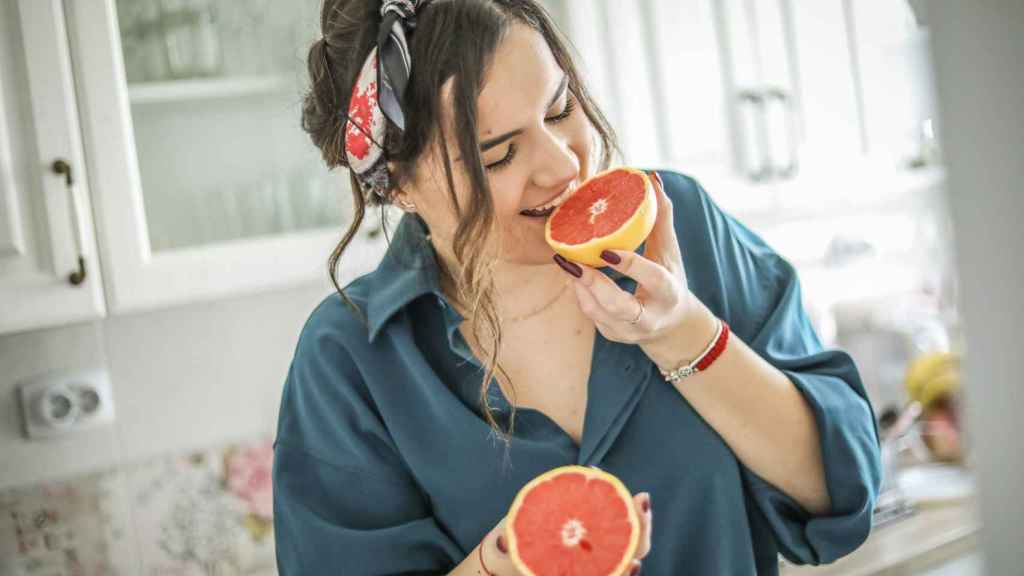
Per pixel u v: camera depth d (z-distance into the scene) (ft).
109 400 6.45
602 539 2.72
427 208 3.30
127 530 6.50
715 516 3.32
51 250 5.32
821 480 3.33
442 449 3.43
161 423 6.63
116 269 5.55
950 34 1.39
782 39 7.71
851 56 8.11
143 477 6.56
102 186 5.49
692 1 7.22
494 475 3.36
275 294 7.00
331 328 3.64
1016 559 1.44
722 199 7.45
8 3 5.21
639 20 6.95
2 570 6.17
